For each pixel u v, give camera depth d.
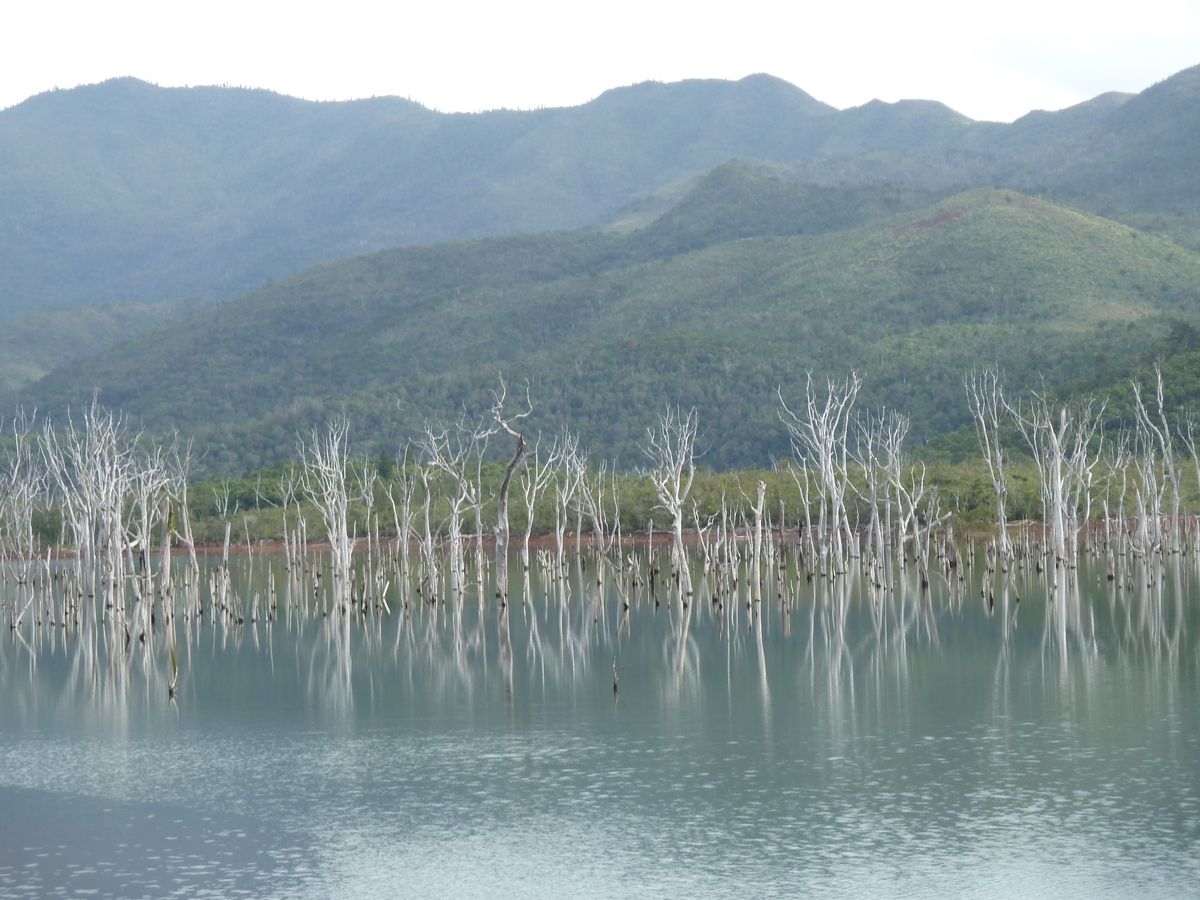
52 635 52.47
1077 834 23.19
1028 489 83.06
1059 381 136.75
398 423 175.25
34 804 26.58
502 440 160.88
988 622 48.50
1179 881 20.94
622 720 33.19
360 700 37.06
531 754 29.83
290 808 26.03
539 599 63.69
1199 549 67.44
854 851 22.73
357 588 60.47
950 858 22.23
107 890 21.77
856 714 33.00
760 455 153.00
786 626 49.44
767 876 21.72
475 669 42.09
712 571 57.28
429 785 27.44
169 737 32.53
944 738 30.06
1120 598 54.22
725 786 26.73
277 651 47.25
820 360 177.38
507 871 22.30
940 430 137.00
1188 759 27.58
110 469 49.31
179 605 64.50
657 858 22.69
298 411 186.00
